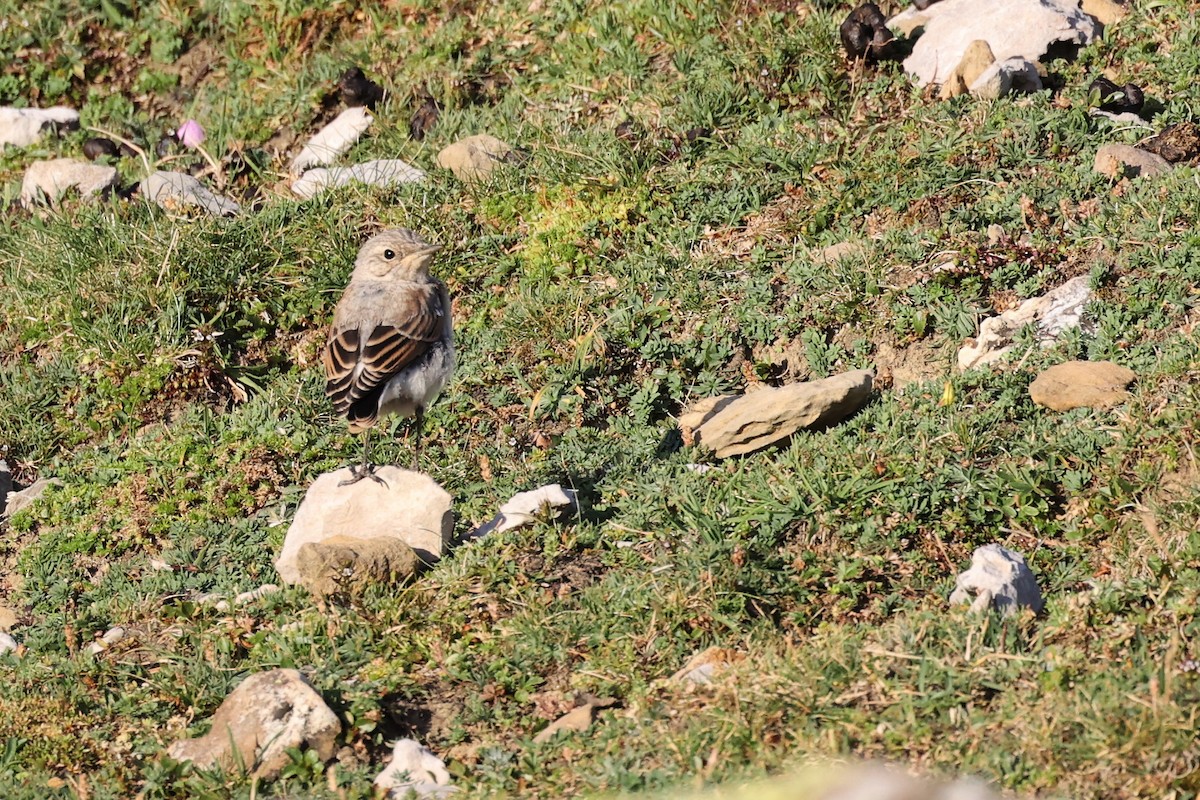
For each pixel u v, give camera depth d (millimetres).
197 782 11422
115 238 19938
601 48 23078
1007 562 12430
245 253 19625
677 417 16688
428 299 15188
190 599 14672
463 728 11914
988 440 14430
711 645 12328
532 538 14227
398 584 13820
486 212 20078
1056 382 14945
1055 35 20844
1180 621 11547
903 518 13500
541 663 12492
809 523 13500
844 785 9930
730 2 22875
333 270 19281
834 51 21344
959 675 11062
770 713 10828
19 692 13102
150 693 12953
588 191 19781
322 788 11320
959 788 9797
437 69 23812
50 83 25688
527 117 22141
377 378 14766
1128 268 16516
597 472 15594
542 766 11062
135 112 25281
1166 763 9727
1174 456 13625
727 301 17781
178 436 17297
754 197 19172
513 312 18109
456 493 15562
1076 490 13664
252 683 12062
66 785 11781
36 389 18359
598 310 17984
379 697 12203
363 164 21734
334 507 14594
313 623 13367
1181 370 14617
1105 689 10477
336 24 25547
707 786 10188
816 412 15336
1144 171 18234
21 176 23578
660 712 11352
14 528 16297
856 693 11023
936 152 19000
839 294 17250
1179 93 19891
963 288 16984
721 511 14086
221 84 25312
